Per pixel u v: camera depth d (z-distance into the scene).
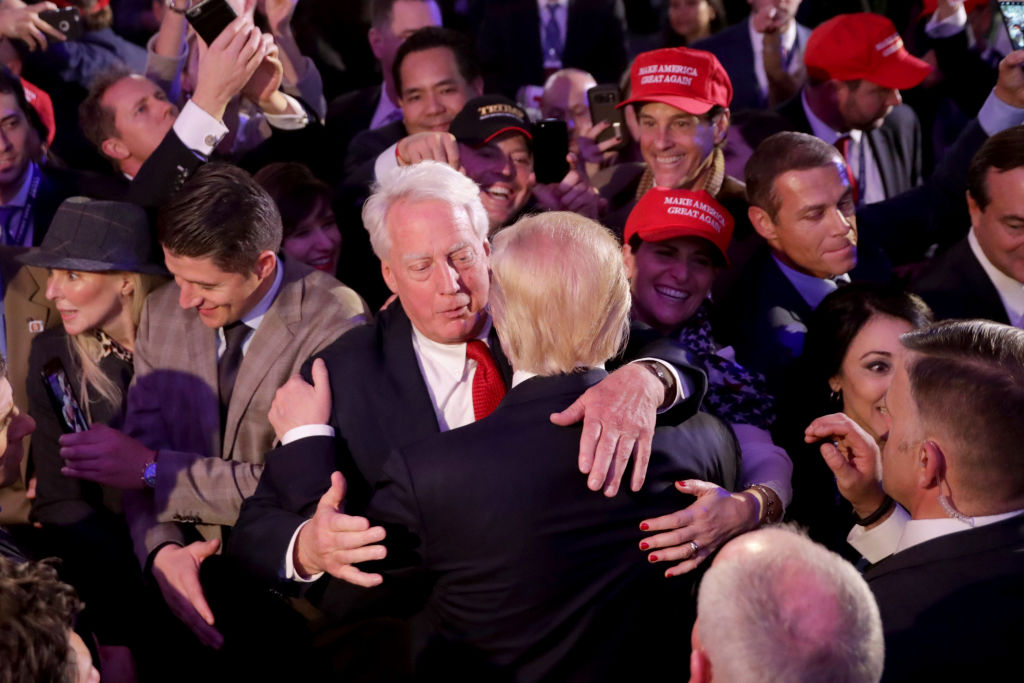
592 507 1.61
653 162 3.24
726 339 3.04
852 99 3.79
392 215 1.99
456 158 2.80
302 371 2.17
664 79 3.16
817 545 1.29
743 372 2.55
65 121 3.96
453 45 3.58
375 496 1.68
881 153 4.00
